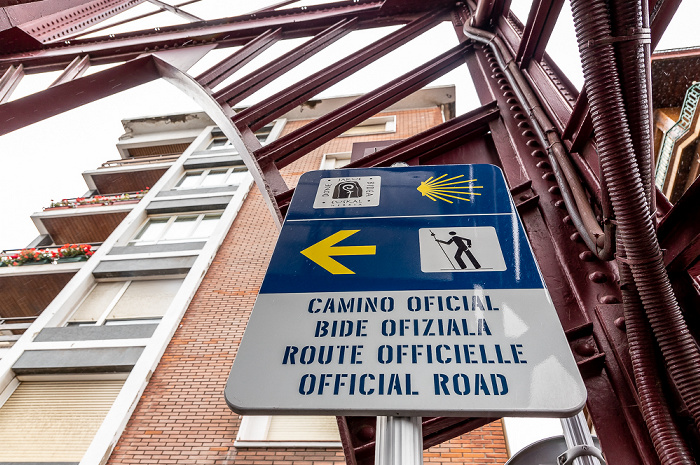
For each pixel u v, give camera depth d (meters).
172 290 10.79
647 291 1.39
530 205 2.34
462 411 1.03
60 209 15.23
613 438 1.40
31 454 7.31
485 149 2.98
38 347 9.13
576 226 1.97
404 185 1.90
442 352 1.16
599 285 1.83
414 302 1.31
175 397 7.62
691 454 1.23
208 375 7.99
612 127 1.38
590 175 2.11
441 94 16.78
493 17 3.90
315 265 1.49
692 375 1.28
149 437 6.99
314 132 3.41
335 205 1.81
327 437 7.02
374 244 1.55
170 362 8.34
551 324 1.20
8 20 5.31
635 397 1.44
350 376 1.13
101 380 8.57
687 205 1.52
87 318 10.32
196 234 12.84
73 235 15.55
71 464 7.07
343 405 1.07
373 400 1.07
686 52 6.59
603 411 1.47
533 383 1.07
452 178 1.91
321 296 1.36
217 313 9.36
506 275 1.37
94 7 6.04
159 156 18.62
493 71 3.55
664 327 1.35
